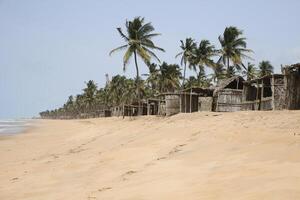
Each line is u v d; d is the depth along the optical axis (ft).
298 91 74.84
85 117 391.86
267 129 51.11
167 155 48.98
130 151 58.54
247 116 67.51
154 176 37.47
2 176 53.52
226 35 183.21
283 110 69.97
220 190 26.17
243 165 33.24
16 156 76.23
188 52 202.08
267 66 249.14
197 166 37.58
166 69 235.81
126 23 161.17
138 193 31.07
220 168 34.14
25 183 46.80
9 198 39.55
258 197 22.27
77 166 54.39
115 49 159.74
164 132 72.90
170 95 125.80
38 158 70.59
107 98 326.65
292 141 39.70
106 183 39.63
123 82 303.07
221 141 49.42
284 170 28.19
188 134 63.00
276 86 79.66
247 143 44.27
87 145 82.28
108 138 87.61
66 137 112.88
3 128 199.62
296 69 74.74
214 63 197.77
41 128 181.37
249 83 99.91
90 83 381.40
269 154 35.73
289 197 21.08
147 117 137.80
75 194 36.83
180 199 26.23
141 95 274.57
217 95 113.09
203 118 80.64
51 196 37.93
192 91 122.52
